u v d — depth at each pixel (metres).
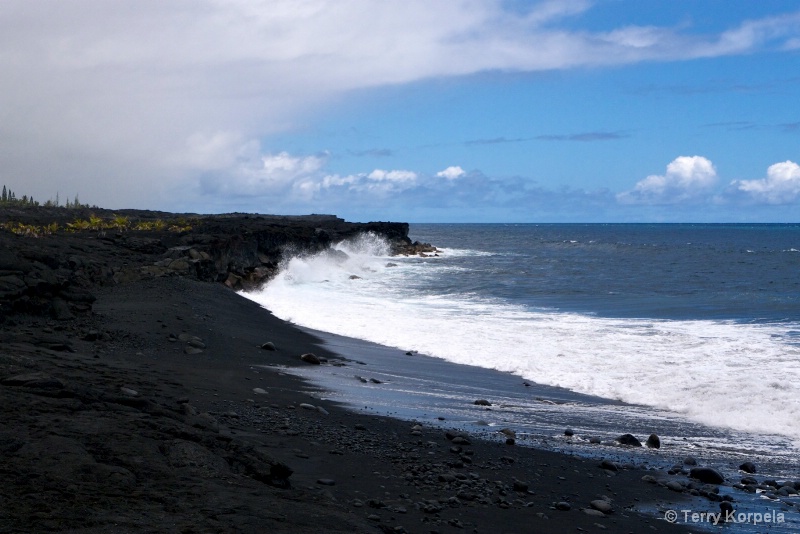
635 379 16.62
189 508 5.57
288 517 5.71
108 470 6.02
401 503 7.40
